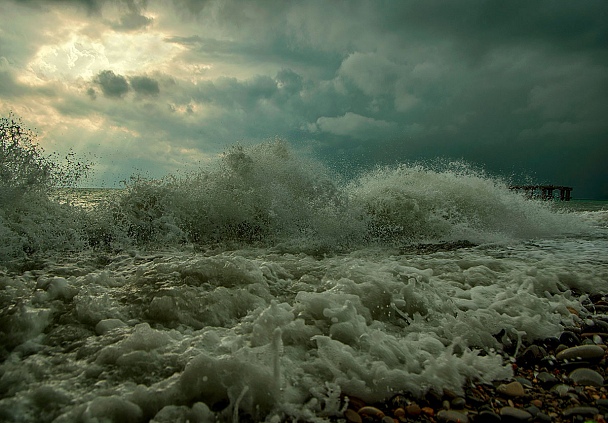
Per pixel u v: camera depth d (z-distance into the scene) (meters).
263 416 1.53
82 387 1.59
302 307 2.28
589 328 2.46
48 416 1.43
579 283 3.18
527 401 1.81
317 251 4.48
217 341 1.95
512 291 2.86
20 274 3.19
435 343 2.08
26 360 1.77
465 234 5.58
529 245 5.04
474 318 2.34
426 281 2.79
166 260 3.80
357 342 2.01
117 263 3.64
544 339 2.30
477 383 1.90
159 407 1.51
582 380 1.97
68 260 3.73
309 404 1.61
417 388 1.76
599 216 7.92
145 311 2.30
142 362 1.75
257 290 2.63
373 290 2.54
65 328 2.08
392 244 5.06
